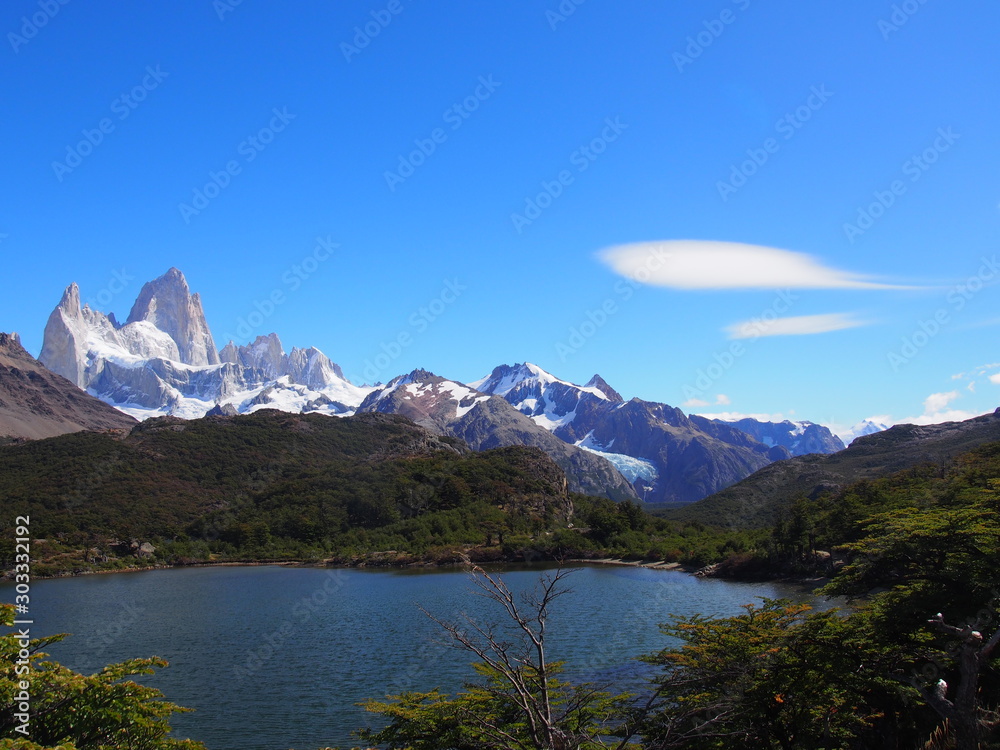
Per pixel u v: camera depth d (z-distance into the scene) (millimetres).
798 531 116062
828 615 30609
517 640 56062
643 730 27828
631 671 51281
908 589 30828
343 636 79375
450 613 90188
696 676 28844
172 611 100938
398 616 91375
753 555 128625
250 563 182000
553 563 165750
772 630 30984
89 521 196625
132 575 156625
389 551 176500
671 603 92562
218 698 56469
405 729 28203
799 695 28453
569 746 21031
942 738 26438
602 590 108562
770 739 28219
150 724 23391
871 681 28406
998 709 26047
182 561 178625
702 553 144750
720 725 26875
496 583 22688
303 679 61281
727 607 88375
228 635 82500
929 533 30484
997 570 28797
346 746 45344
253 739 47219
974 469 80938
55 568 156125
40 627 89312
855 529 95812
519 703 21328
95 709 22484
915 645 29156
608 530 192500
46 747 20094
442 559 168000
